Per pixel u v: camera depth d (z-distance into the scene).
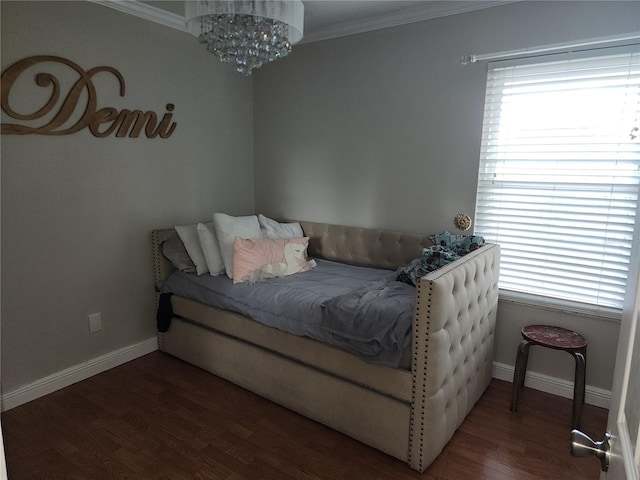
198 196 3.21
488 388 2.53
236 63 1.91
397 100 2.80
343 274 2.75
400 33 2.72
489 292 2.32
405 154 2.82
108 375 2.66
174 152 2.99
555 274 2.42
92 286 2.60
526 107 2.38
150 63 2.75
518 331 2.55
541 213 2.41
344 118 3.06
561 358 2.44
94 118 2.46
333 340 2.00
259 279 2.58
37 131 2.23
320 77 3.13
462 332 1.97
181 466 1.87
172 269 2.95
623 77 2.10
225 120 3.35
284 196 3.52
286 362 2.24
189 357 2.79
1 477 0.58
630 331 0.71
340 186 3.17
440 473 1.84
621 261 2.21
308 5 2.53
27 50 2.15
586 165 2.25
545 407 2.33
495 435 2.09
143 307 2.92
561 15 2.20
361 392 1.96
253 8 1.63
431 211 2.78
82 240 2.52
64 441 2.03
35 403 2.34
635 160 2.12
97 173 2.54
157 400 2.38
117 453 1.95
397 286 2.36
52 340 2.44
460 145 2.60
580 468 1.87
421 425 1.79
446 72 2.58
